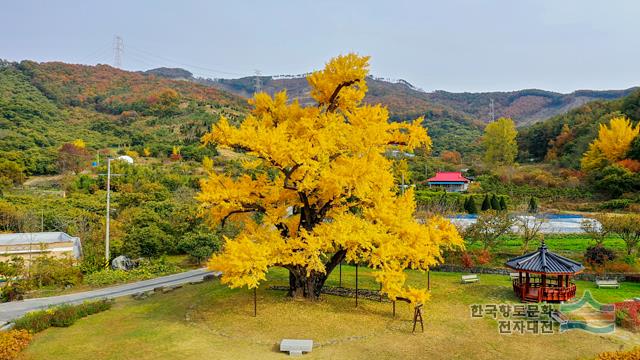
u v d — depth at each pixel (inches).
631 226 963.3
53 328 653.9
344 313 667.4
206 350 543.2
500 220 1034.7
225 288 819.4
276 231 653.9
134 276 1032.8
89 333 624.1
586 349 542.6
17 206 1601.9
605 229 1023.6
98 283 974.4
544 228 1212.5
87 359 525.3
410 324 629.0
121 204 1711.4
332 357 522.0
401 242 647.8
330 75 712.4
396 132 703.1
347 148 661.3
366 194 658.8
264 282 864.3
